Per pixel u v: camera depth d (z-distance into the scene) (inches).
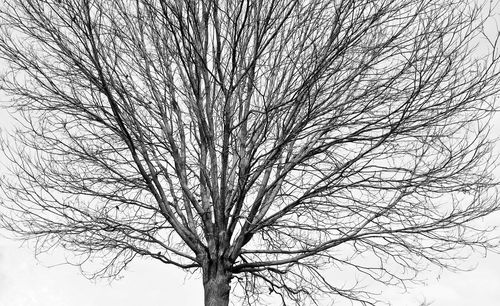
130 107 287.9
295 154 306.5
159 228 314.2
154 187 297.1
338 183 286.0
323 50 278.8
